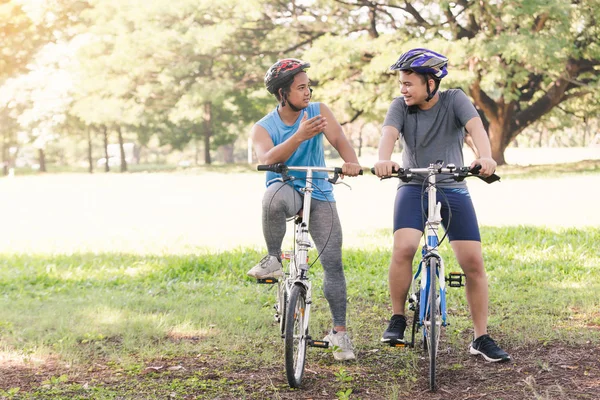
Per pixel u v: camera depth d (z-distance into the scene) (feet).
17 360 15.64
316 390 13.44
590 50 98.02
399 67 14.49
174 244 34.30
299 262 13.85
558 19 91.86
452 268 25.36
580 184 70.23
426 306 13.67
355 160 14.97
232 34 112.47
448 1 91.15
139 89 119.44
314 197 14.75
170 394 13.23
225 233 38.65
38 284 24.71
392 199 58.03
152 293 23.32
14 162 214.48
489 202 52.65
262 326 18.52
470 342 16.43
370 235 35.73
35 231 40.63
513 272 25.21
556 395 12.67
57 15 132.67
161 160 272.10
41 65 126.11
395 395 12.76
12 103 129.90
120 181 97.81
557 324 17.85
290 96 14.40
